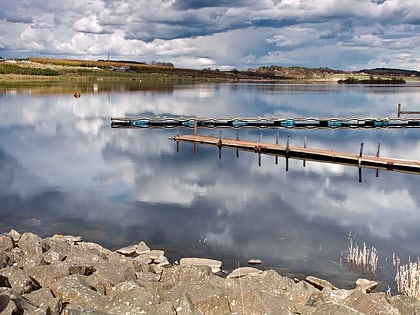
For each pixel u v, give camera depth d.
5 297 9.62
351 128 60.25
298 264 17.08
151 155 40.25
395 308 11.56
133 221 22.00
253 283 12.34
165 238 19.70
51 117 68.25
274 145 43.22
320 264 17.09
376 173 33.78
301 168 35.56
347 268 16.75
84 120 65.81
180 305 10.59
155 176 32.00
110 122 64.31
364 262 17.03
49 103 88.56
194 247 18.67
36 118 66.31
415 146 48.16
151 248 18.50
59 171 33.09
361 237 20.36
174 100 109.25
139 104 95.56
